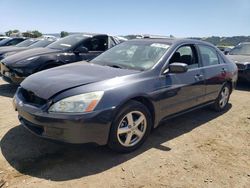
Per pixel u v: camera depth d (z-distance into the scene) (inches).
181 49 196.7
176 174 141.8
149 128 168.6
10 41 631.2
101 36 337.7
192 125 212.7
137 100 163.3
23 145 164.1
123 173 140.0
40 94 145.8
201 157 161.0
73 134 137.1
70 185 128.0
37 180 130.3
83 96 140.4
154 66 173.9
